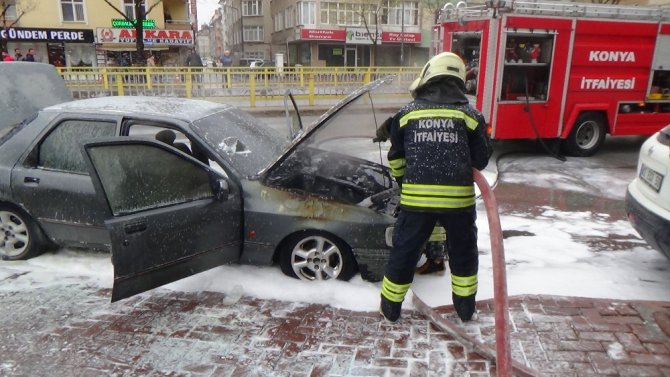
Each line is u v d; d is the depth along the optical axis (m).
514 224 5.55
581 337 3.24
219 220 3.76
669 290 3.92
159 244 3.44
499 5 7.79
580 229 5.39
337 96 17.36
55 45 31.42
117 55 32.72
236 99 16.39
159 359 3.05
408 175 3.08
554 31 8.09
